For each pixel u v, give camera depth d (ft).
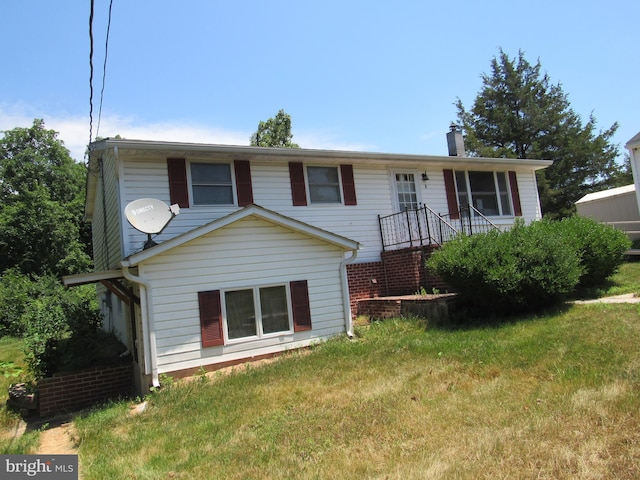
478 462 12.07
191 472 13.87
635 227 53.47
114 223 35.04
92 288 75.61
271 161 38.04
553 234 30.71
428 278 37.29
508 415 14.83
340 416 16.93
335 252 32.63
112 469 14.79
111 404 25.54
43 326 33.60
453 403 16.55
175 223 33.30
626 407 13.89
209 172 35.58
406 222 42.91
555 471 11.19
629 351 18.40
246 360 28.40
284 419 17.52
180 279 27.37
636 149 48.85
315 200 39.78
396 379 20.27
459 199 46.78
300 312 30.53
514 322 26.68
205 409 20.22
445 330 28.14
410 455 13.09
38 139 110.11
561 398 15.34
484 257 27.84
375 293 40.68
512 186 49.55
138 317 28.37
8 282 68.85
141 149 31.99
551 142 104.42
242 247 29.40
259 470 13.39
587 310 26.18
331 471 12.71
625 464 11.06
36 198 89.56
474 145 103.60
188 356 26.91
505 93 109.81
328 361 25.07
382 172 43.32
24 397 28.50
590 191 104.58
